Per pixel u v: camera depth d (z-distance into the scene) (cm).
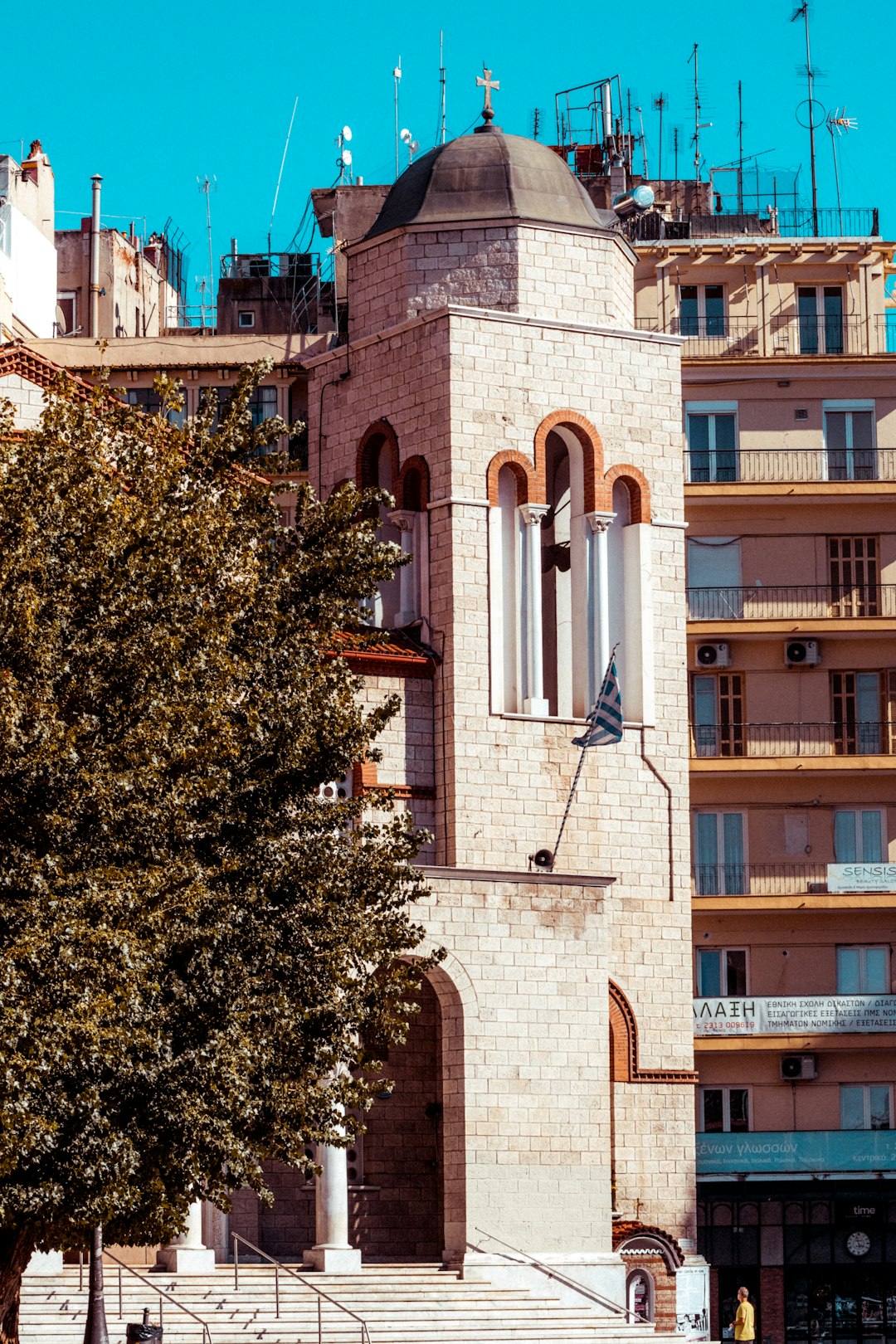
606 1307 5159
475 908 5288
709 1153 6900
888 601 7350
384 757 5597
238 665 3591
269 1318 4625
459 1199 5166
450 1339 4719
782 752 7269
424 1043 5572
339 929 3684
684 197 8656
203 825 3497
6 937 3219
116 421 3762
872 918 7162
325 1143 3712
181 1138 3406
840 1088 7044
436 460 5775
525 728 5706
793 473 7431
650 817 5838
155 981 3334
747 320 7675
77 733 3316
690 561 7356
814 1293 6912
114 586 3438
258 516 3850
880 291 7700
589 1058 5359
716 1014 6962
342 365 6141
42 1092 3192
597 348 5969
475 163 6038
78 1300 4491
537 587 5781
